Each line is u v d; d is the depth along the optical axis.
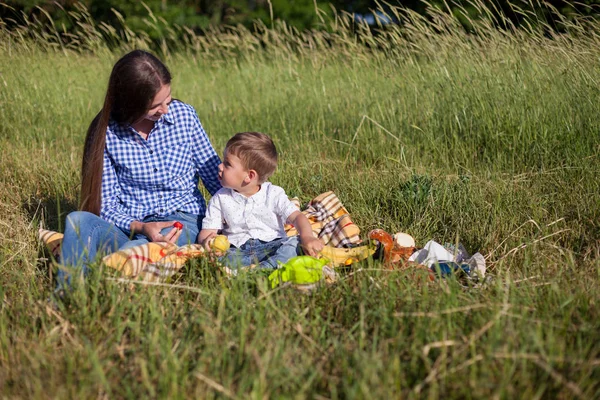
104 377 2.23
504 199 4.37
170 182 3.61
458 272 3.28
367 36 7.05
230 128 7.12
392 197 4.54
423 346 2.46
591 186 4.47
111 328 2.67
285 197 3.54
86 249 2.99
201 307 2.91
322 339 2.63
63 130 7.10
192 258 3.25
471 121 5.81
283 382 2.27
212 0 19.83
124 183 3.59
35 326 2.72
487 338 2.47
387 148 6.03
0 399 2.21
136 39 8.77
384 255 3.44
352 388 2.16
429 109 6.06
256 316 2.67
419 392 2.21
